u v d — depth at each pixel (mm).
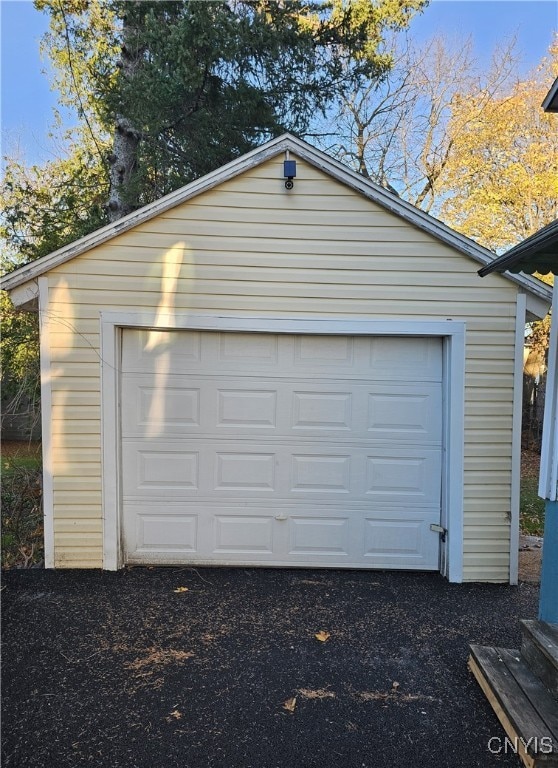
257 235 4582
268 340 4723
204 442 4730
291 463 4750
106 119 8617
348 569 4797
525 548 6004
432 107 14508
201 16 7125
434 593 4340
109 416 4617
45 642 3408
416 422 4727
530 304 4598
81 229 9016
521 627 2996
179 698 2814
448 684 2984
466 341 4586
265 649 3357
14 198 9109
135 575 4574
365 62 9398
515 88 12930
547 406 3166
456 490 4594
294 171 4488
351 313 4602
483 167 12945
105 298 4574
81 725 2580
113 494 4648
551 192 11852
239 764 2326
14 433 8453
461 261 4570
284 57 8547
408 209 4492
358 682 2996
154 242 4562
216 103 8375
